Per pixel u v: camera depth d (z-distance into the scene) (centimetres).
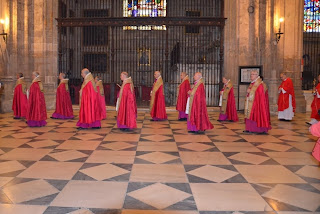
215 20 1359
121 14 2092
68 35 1986
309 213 317
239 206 334
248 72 1239
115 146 618
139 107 1367
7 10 1205
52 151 571
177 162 506
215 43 1549
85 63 2106
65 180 412
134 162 503
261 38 1272
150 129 834
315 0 2023
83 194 364
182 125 914
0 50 1174
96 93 809
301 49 1241
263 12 1269
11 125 874
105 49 2106
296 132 800
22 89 1004
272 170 467
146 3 2067
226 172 455
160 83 1001
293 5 1213
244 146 630
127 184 399
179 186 394
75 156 537
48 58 1349
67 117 1031
